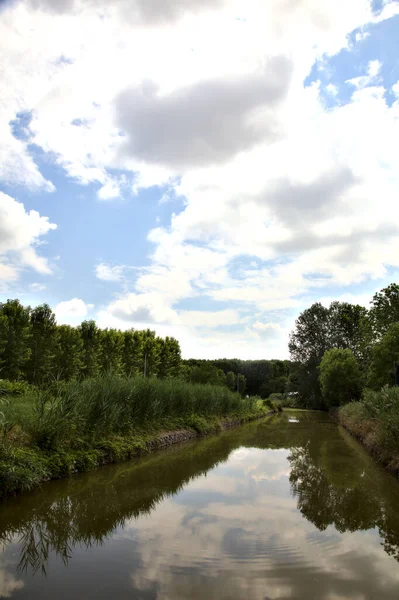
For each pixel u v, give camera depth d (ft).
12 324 76.43
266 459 45.16
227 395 94.99
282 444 58.34
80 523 23.04
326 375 127.03
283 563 17.70
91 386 41.65
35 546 19.81
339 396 124.26
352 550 19.25
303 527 22.53
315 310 184.34
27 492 27.94
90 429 39.11
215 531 21.72
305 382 178.09
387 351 81.97
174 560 17.99
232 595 14.79
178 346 142.20
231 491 30.35
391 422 39.06
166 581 15.98
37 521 23.26
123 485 31.53
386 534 21.57
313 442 60.70
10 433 31.37
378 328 98.22
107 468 37.32
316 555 18.58
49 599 14.61
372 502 27.76
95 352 98.53
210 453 48.52
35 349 83.51
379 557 18.47
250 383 271.49
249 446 55.77
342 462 43.11
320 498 28.63
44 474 29.55
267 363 278.05
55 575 16.60
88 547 19.57
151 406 50.96
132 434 46.39
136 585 15.64
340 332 174.50
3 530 21.99
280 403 187.42
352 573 16.71
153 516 24.30
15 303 79.92
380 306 99.96
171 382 67.05
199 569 17.03
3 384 56.24
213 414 82.43
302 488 31.53
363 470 38.70
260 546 19.57
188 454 47.26
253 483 33.09
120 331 116.26
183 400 64.34
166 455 45.91
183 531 21.79
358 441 59.62
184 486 31.76
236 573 16.56
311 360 177.47
